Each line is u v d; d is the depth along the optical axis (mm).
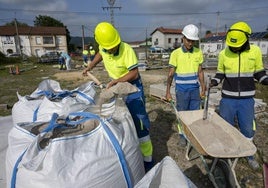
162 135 4207
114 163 1869
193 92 3568
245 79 2805
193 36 3279
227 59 2822
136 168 2135
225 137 2549
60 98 3082
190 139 2668
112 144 1909
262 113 5008
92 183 1728
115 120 2160
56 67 20719
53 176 1637
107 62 2684
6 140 3227
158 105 5996
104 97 2289
